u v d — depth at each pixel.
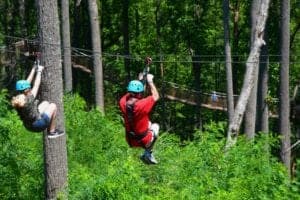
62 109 11.31
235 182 11.71
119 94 41.19
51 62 11.02
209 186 11.53
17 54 32.72
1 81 37.59
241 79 40.69
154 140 8.79
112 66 43.28
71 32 44.62
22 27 36.94
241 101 21.67
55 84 11.11
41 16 10.94
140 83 8.52
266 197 11.30
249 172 12.66
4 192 12.52
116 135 16.33
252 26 23.22
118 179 10.12
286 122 24.05
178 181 12.32
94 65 25.88
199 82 39.78
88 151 14.55
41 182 12.75
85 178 11.10
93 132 15.69
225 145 15.07
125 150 15.59
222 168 12.86
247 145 14.36
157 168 13.30
